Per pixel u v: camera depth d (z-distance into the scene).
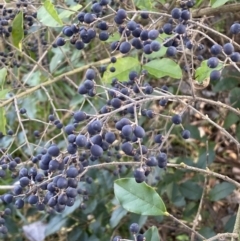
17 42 0.61
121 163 0.45
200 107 0.75
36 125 0.85
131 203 0.44
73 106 0.74
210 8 0.57
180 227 0.69
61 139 0.83
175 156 0.77
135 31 0.47
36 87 0.64
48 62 0.86
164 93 0.50
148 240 0.47
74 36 0.51
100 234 0.67
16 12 0.64
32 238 0.76
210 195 0.63
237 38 0.71
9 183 0.80
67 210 0.66
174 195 0.65
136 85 0.48
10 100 0.61
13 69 0.79
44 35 0.75
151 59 0.60
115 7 0.64
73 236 0.68
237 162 0.77
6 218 0.75
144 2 0.55
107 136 0.40
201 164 0.66
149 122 0.71
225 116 0.72
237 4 0.57
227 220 0.66
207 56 0.70
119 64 0.55
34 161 0.52
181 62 0.65
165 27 0.47
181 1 0.52
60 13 0.63
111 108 0.46
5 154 0.57
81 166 0.42
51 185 0.42
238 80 0.66
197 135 0.69
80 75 0.84
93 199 0.67
